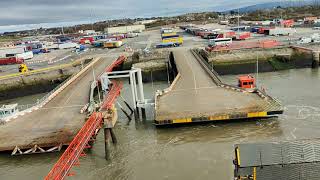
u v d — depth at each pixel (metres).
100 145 46.88
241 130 46.56
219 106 51.59
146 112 59.38
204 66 82.62
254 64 98.75
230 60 99.50
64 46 180.75
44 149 44.47
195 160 39.28
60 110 57.56
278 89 69.56
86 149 45.44
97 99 70.75
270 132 45.31
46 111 57.88
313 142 25.83
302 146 25.58
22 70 104.12
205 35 159.88
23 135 47.47
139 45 154.62
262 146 25.94
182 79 71.38
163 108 53.00
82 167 40.16
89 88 71.94
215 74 71.94
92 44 180.50
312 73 84.94
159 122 48.41
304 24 193.62
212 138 44.81
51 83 99.69
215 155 40.00
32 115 56.41
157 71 100.62
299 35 139.25
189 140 44.97
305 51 95.38
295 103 58.03
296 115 51.44
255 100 53.12
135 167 39.22
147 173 37.50
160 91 61.53
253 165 25.22
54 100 64.81
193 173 36.38
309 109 54.19
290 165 25.08
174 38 139.75
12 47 167.00
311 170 25.09
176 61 92.94
